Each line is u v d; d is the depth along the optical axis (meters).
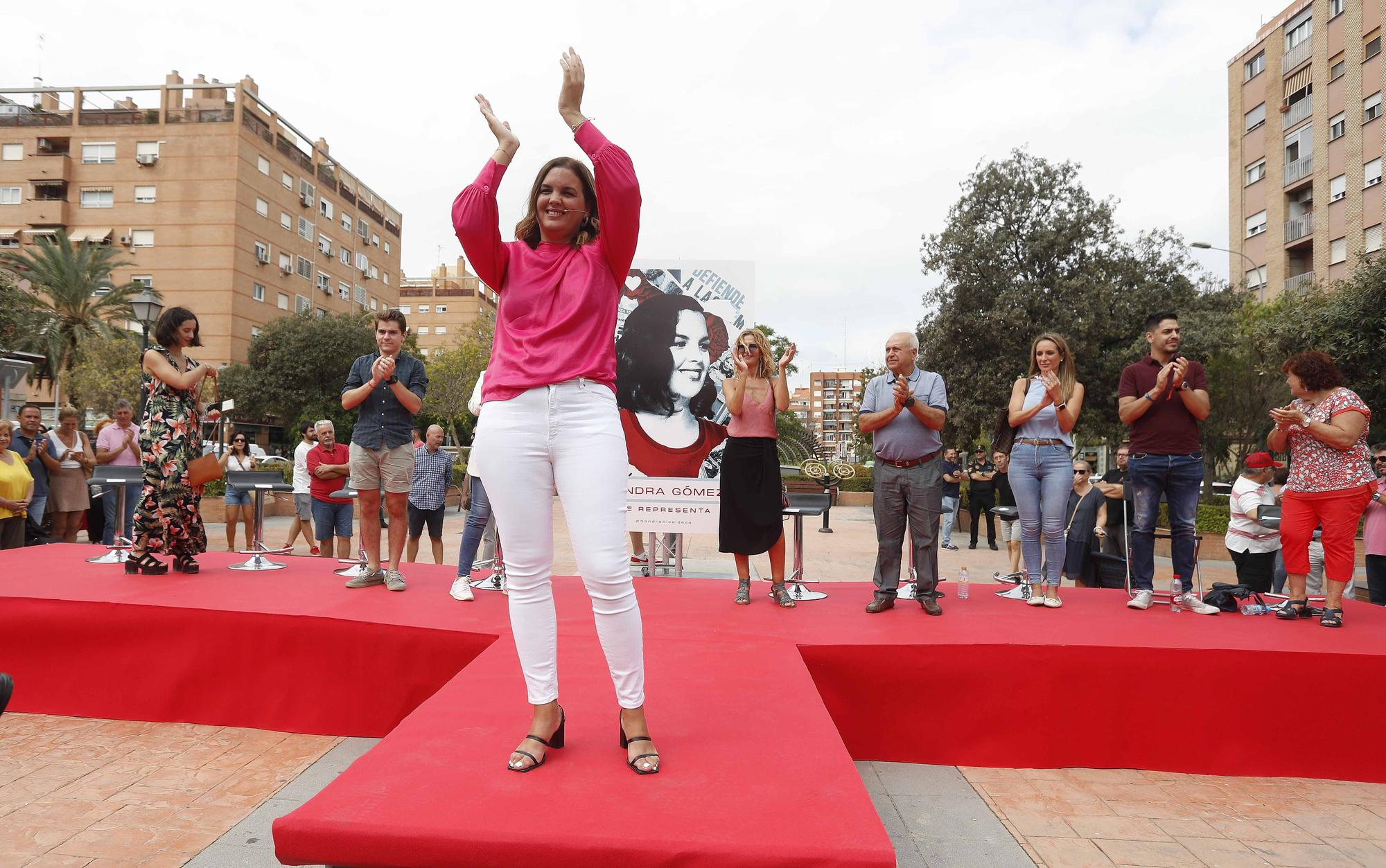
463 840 1.61
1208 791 3.20
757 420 4.40
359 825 1.63
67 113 37.09
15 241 36.06
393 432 4.41
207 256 36.31
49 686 3.74
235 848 2.62
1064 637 3.55
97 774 3.17
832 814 1.71
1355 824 2.94
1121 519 6.36
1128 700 3.37
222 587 4.27
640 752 1.96
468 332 37.97
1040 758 3.39
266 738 3.53
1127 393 4.46
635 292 6.41
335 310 45.91
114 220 36.66
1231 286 21.05
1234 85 34.50
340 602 3.96
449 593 4.36
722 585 5.17
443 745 2.10
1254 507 5.84
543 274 2.02
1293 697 3.29
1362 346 14.31
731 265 6.45
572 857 1.59
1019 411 4.50
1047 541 4.46
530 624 2.02
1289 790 3.20
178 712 3.67
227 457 8.66
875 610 4.20
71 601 3.77
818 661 3.44
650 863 1.58
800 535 5.16
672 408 6.33
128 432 8.73
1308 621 4.06
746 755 2.06
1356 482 3.89
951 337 19.83
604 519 1.92
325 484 7.71
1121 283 19.23
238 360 36.69
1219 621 4.03
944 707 3.44
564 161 2.10
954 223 20.62
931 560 4.18
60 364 26.97
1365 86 27.77
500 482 1.93
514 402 1.93
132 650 3.72
